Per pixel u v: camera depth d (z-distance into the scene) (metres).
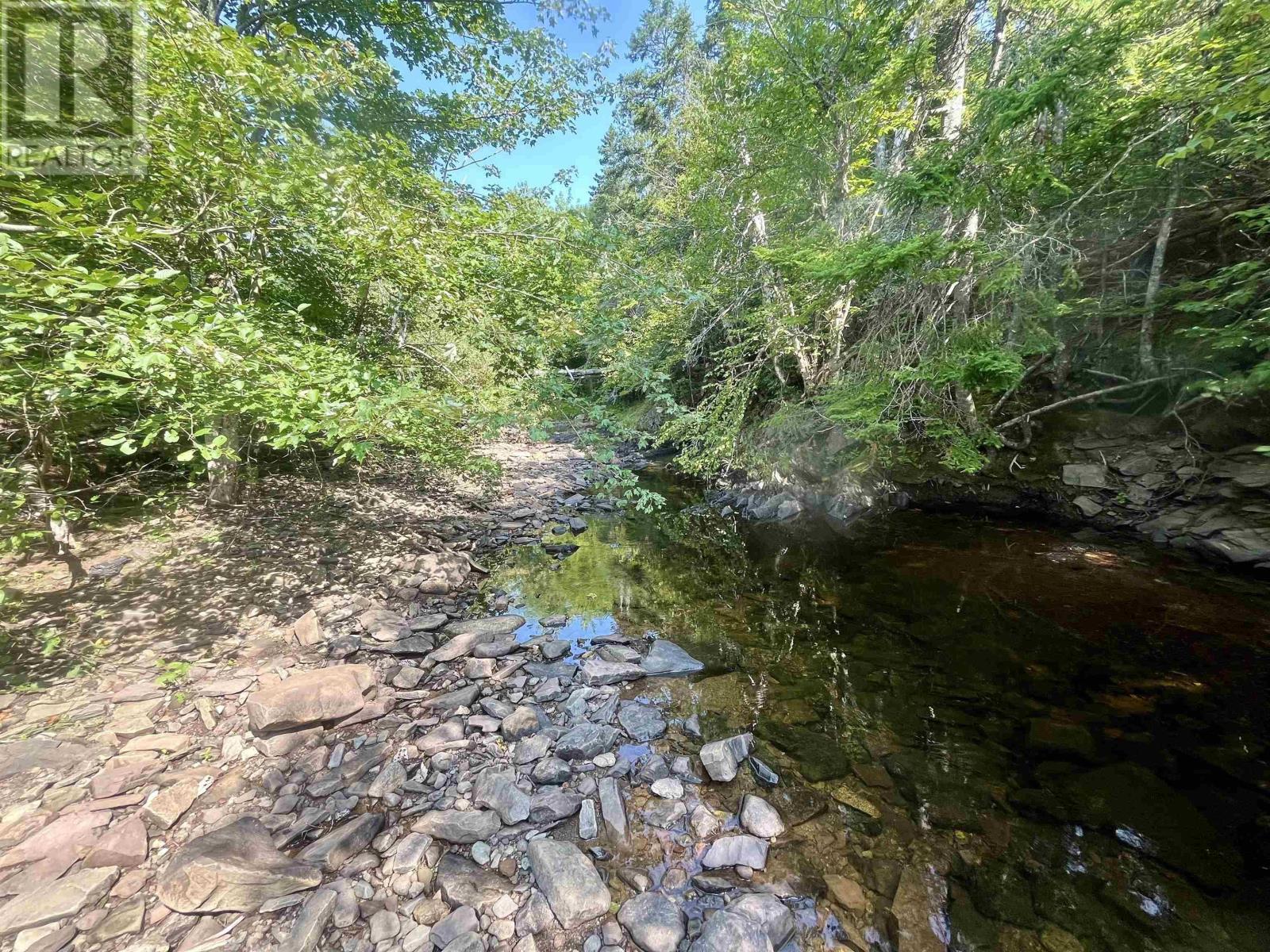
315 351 3.68
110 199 2.88
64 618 3.62
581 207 6.61
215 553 4.91
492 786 2.56
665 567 6.21
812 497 8.41
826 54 7.41
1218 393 4.96
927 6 7.12
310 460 8.05
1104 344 6.73
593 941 1.86
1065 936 1.90
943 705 3.36
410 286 4.94
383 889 2.03
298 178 3.63
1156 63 5.03
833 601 5.07
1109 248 6.26
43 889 1.83
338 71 3.94
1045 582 5.07
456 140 6.87
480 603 5.04
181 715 2.88
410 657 3.88
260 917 1.85
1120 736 2.98
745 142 8.91
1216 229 5.74
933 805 2.54
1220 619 4.12
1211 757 2.79
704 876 2.14
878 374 6.28
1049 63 5.39
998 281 4.73
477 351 5.84
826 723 3.22
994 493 7.44
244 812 2.31
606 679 3.68
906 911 2.00
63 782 2.32
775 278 8.01
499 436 5.57
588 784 2.67
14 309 2.13
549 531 7.59
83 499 4.43
